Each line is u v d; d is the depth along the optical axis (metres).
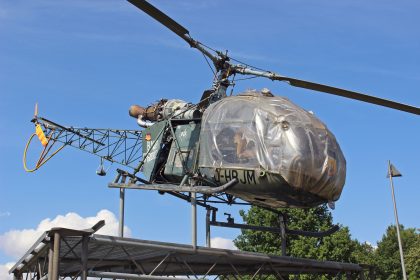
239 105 15.30
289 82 16.94
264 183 14.28
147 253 16.36
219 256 15.51
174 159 17.05
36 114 23.34
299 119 14.55
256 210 44.72
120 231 16.03
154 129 18.05
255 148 14.41
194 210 15.12
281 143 14.13
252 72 17.05
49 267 12.73
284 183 14.01
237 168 14.60
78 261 17.09
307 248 42.44
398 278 64.75
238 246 45.91
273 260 16.62
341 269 19.19
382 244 72.62
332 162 14.38
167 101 18.66
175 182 17.52
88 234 13.21
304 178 13.94
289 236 43.81
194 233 14.93
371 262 57.12
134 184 16.48
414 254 62.03
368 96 16.84
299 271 19.89
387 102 16.98
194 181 15.61
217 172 15.08
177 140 17.20
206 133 15.57
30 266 17.69
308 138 14.22
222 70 17.36
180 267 19.94
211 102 17.05
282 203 15.19
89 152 21.48
